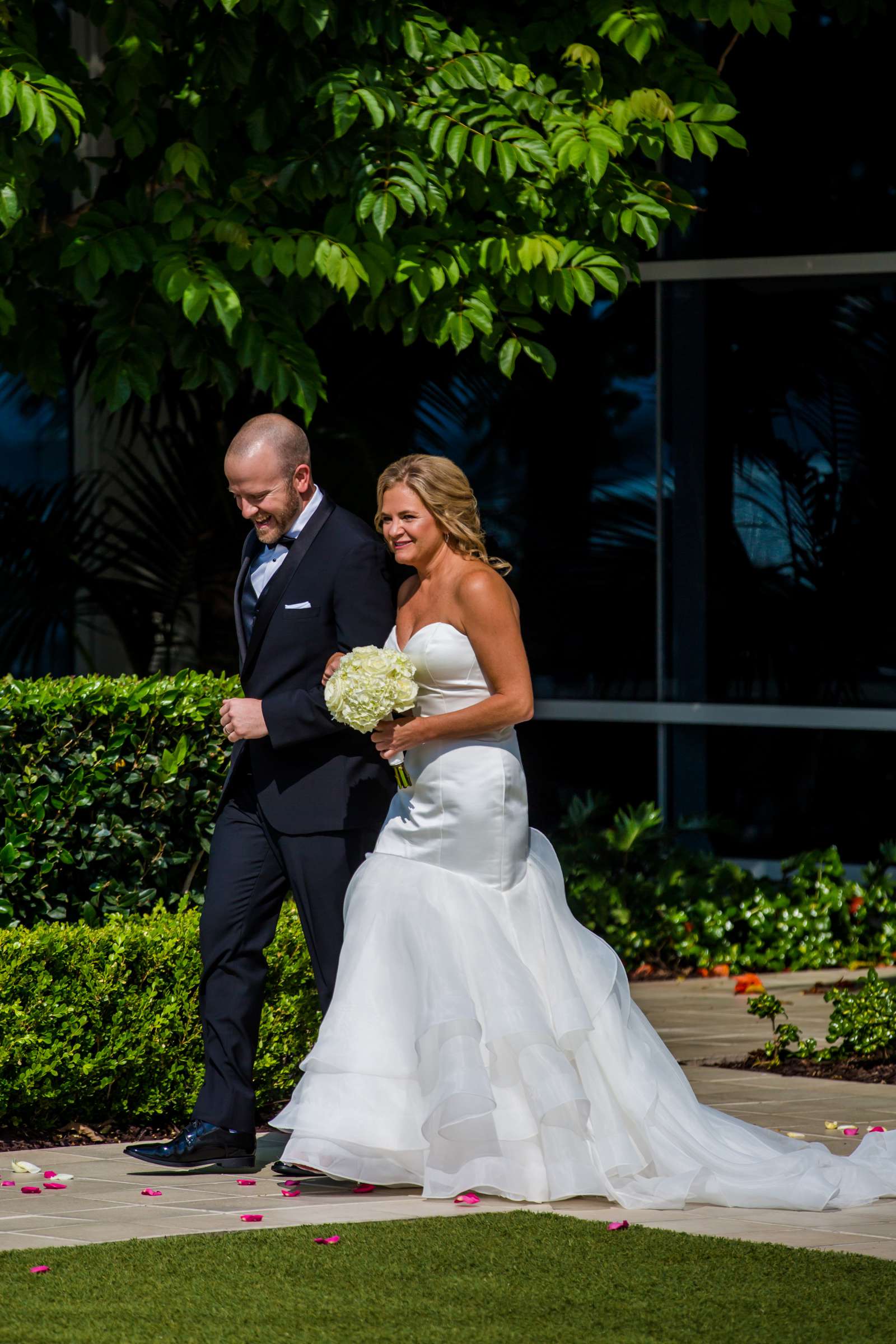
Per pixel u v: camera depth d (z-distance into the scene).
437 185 18.41
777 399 30.27
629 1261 10.48
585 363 31.14
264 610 13.61
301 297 19.14
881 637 29.62
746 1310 9.45
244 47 18.70
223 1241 10.88
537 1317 9.33
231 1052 13.40
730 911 26.02
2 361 21.98
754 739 30.30
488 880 12.90
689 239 30.59
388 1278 10.05
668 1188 12.26
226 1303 9.54
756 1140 13.20
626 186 19.30
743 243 30.38
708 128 19.47
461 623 13.11
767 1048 18.12
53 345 21.56
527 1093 12.48
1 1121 14.80
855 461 29.89
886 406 29.72
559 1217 11.70
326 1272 10.17
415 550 13.22
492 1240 10.98
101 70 29.47
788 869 27.58
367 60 18.97
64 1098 14.80
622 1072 12.73
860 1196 12.38
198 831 16.39
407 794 13.23
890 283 29.66
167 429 27.45
